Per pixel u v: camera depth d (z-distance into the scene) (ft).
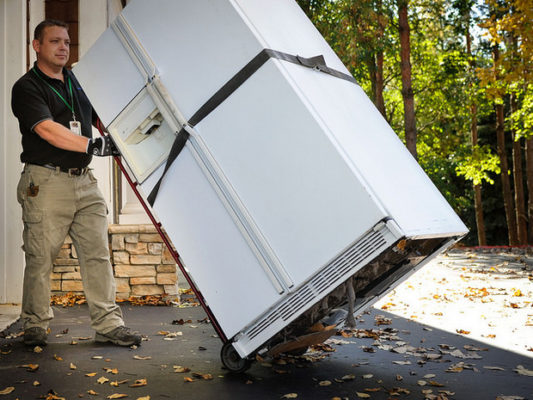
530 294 24.27
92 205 15.16
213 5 11.61
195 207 11.78
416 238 10.65
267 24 11.85
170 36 12.08
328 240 10.44
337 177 10.39
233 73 11.37
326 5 62.64
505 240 124.57
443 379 12.14
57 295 22.99
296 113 10.75
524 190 117.19
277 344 12.25
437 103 91.76
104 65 12.87
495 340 15.87
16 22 21.12
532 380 12.07
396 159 12.53
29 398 10.49
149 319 18.81
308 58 12.27
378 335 16.35
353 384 11.71
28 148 14.51
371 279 12.63
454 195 122.93
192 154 11.70
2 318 18.15
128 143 12.76
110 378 11.82
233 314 11.38
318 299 10.62
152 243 22.93
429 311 20.76
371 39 64.59
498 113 91.04
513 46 59.16
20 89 14.16
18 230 21.20
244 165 11.23
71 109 14.80
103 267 15.16
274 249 10.91
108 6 29.89
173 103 11.89
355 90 13.60
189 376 12.07
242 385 11.50
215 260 11.57
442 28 81.76
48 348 14.42
